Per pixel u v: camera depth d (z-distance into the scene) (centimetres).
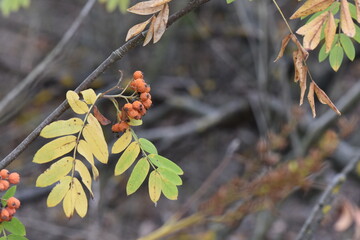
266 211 621
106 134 720
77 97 223
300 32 207
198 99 920
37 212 788
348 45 240
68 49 746
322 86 861
